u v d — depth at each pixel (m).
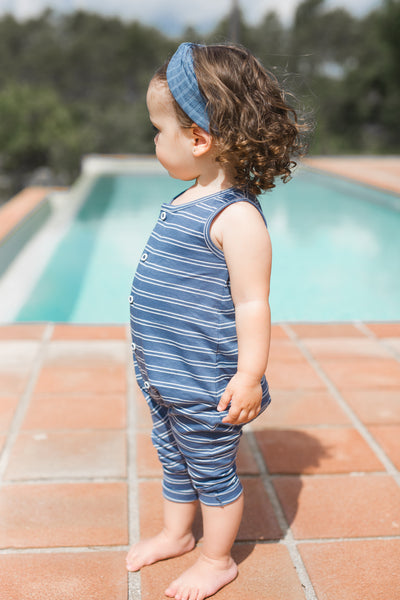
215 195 1.13
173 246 1.13
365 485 1.69
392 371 2.46
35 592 1.27
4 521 1.50
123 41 52.78
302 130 1.22
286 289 4.53
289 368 2.47
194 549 1.43
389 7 30.78
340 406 2.15
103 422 2.00
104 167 11.66
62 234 6.01
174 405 1.19
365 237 6.25
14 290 4.16
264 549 1.43
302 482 1.70
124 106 48.00
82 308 3.92
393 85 33.53
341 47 45.00
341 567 1.37
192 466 1.24
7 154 35.72
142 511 1.56
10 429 1.93
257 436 1.95
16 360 2.48
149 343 1.18
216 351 1.16
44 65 52.78
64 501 1.58
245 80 1.07
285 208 7.82
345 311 4.04
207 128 1.08
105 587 1.30
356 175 8.73
